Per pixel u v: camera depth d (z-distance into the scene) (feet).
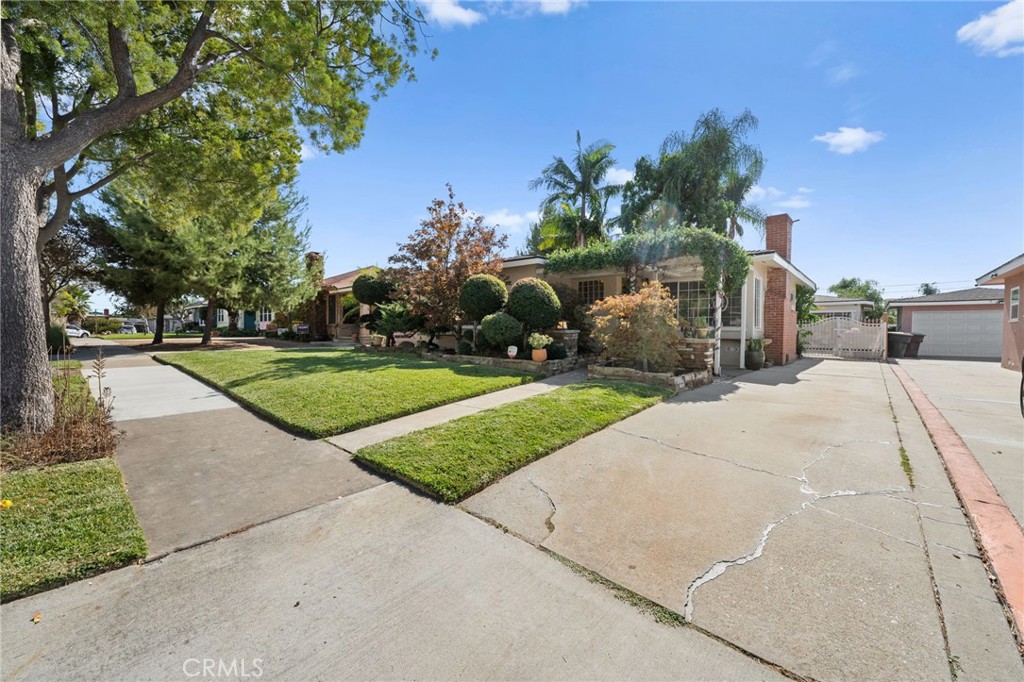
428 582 7.25
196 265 49.65
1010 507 9.86
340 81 22.66
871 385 28.37
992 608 6.49
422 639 5.95
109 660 5.51
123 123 16.19
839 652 5.67
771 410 20.02
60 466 11.69
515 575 7.47
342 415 17.10
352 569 7.60
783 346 43.86
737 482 11.45
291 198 57.62
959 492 10.69
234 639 5.91
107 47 20.13
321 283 69.26
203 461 12.80
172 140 27.27
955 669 5.35
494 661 5.57
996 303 58.49
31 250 13.71
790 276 46.19
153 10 18.15
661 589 7.06
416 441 13.99
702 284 41.06
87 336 85.40
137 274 49.49
